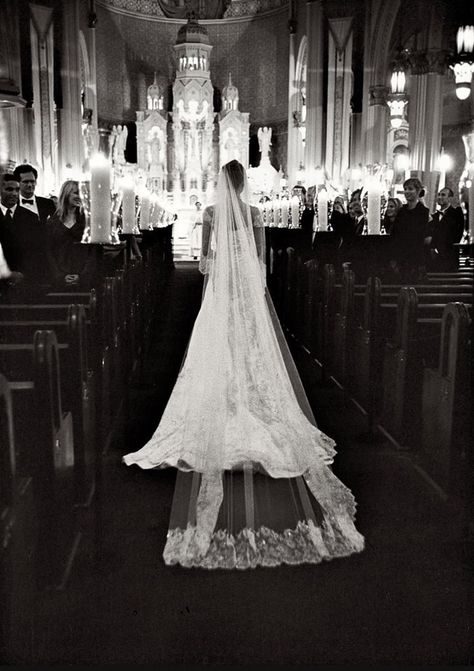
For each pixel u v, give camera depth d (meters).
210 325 4.21
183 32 25.05
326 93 17.50
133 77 27.08
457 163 20.33
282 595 3.01
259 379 4.16
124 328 5.70
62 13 17.38
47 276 5.55
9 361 3.25
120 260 6.39
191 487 3.73
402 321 4.88
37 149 15.62
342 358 6.48
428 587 3.07
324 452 4.58
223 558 3.26
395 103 15.57
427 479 4.33
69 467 3.33
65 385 3.61
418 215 6.92
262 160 25.39
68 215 5.63
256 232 4.50
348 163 17.14
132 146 27.23
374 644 2.66
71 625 2.78
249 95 27.45
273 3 26.19
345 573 3.19
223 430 3.90
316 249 8.85
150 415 5.82
